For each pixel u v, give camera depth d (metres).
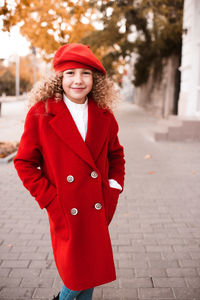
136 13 12.95
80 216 1.59
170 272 2.52
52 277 2.45
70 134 1.58
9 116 16.44
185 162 6.43
